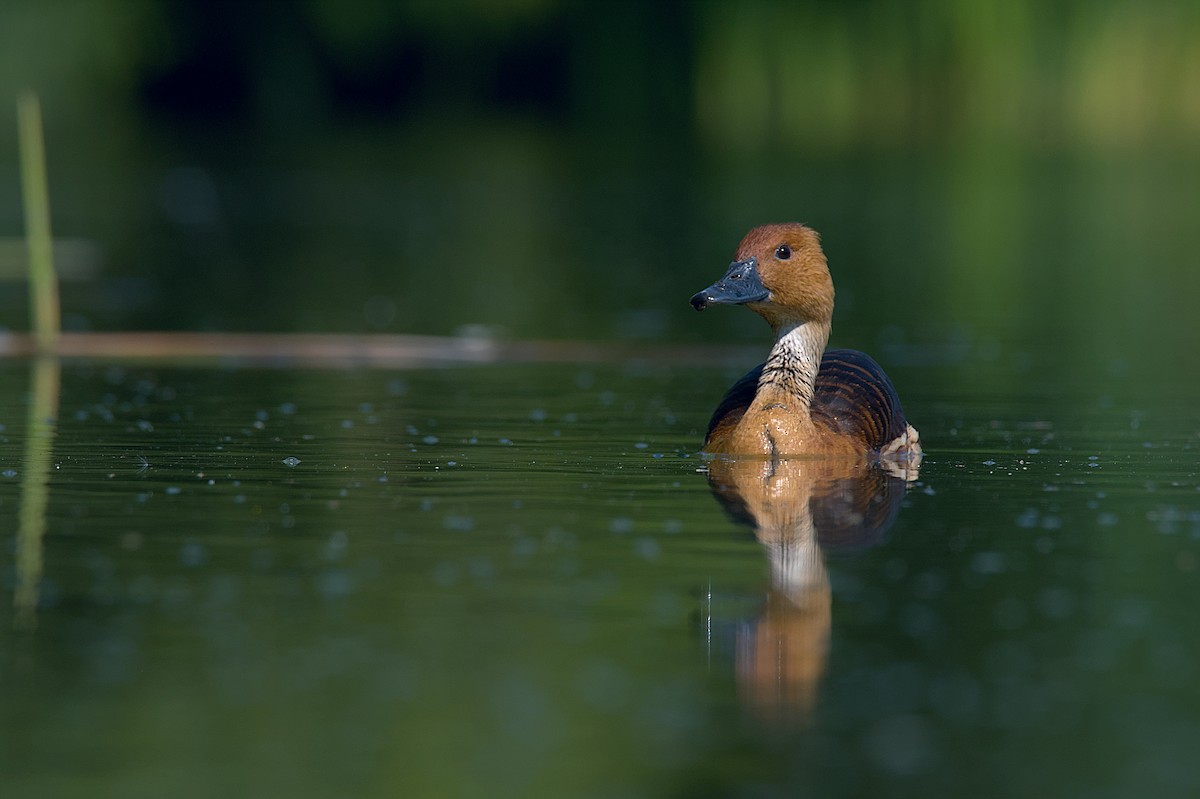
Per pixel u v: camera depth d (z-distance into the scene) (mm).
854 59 47938
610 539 9789
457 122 59281
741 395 13078
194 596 8570
